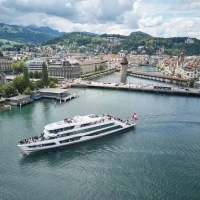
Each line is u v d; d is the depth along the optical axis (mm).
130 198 85688
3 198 84375
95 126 130500
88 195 86938
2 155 112938
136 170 102188
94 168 103688
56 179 95750
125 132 141375
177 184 93188
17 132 139750
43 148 117312
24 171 100812
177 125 154125
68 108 198000
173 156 113438
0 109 191500
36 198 84812
